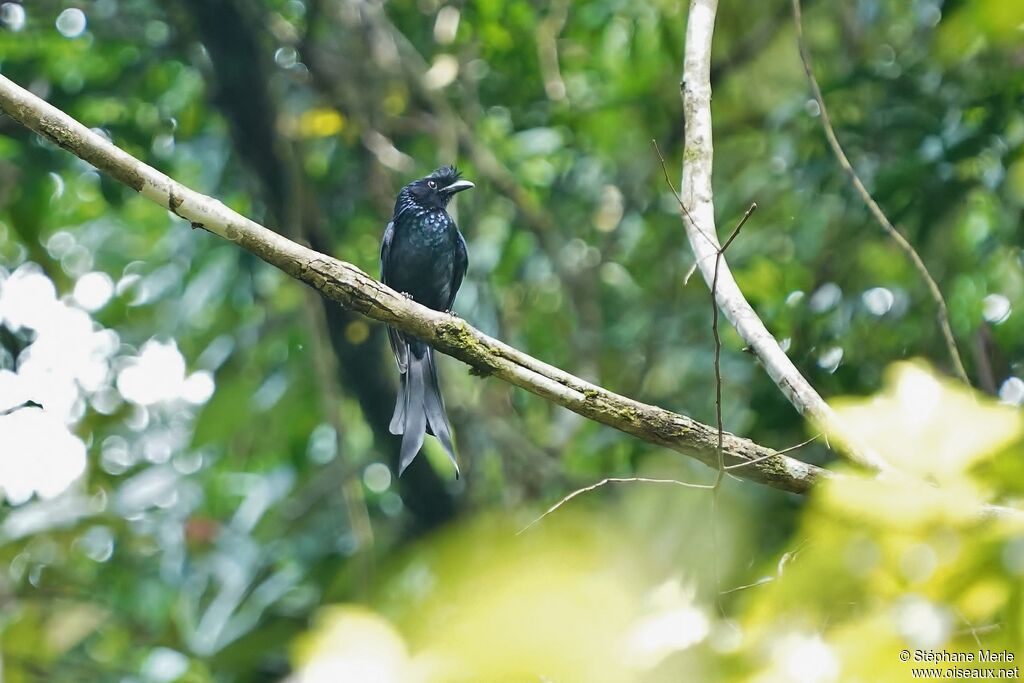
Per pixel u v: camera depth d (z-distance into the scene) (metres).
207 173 13.23
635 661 2.45
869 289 11.49
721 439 5.59
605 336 13.10
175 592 12.64
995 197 10.91
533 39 13.36
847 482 2.95
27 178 12.09
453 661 2.16
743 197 12.97
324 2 12.95
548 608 2.19
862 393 10.56
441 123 12.83
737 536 5.80
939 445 2.83
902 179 10.67
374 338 11.57
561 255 12.90
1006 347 11.37
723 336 11.87
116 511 12.59
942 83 11.23
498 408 12.59
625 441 11.50
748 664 2.83
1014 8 2.92
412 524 12.17
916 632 2.73
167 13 12.21
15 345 12.91
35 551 12.20
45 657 10.56
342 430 11.33
